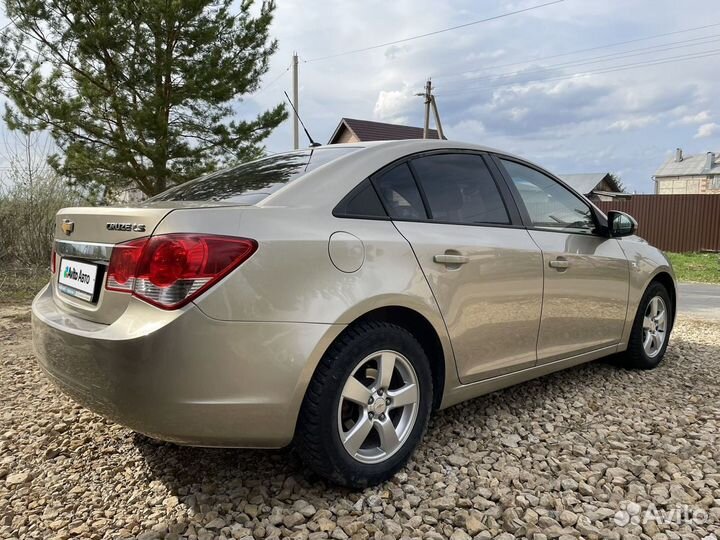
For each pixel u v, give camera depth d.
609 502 2.38
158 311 2.02
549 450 2.87
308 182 2.49
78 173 10.34
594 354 3.76
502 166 3.30
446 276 2.68
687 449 2.87
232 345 2.05
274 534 2.14
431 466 2.67
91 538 2.15
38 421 3.28
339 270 2.30
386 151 2.78
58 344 2.31
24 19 9.43
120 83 9.98
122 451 2.88
